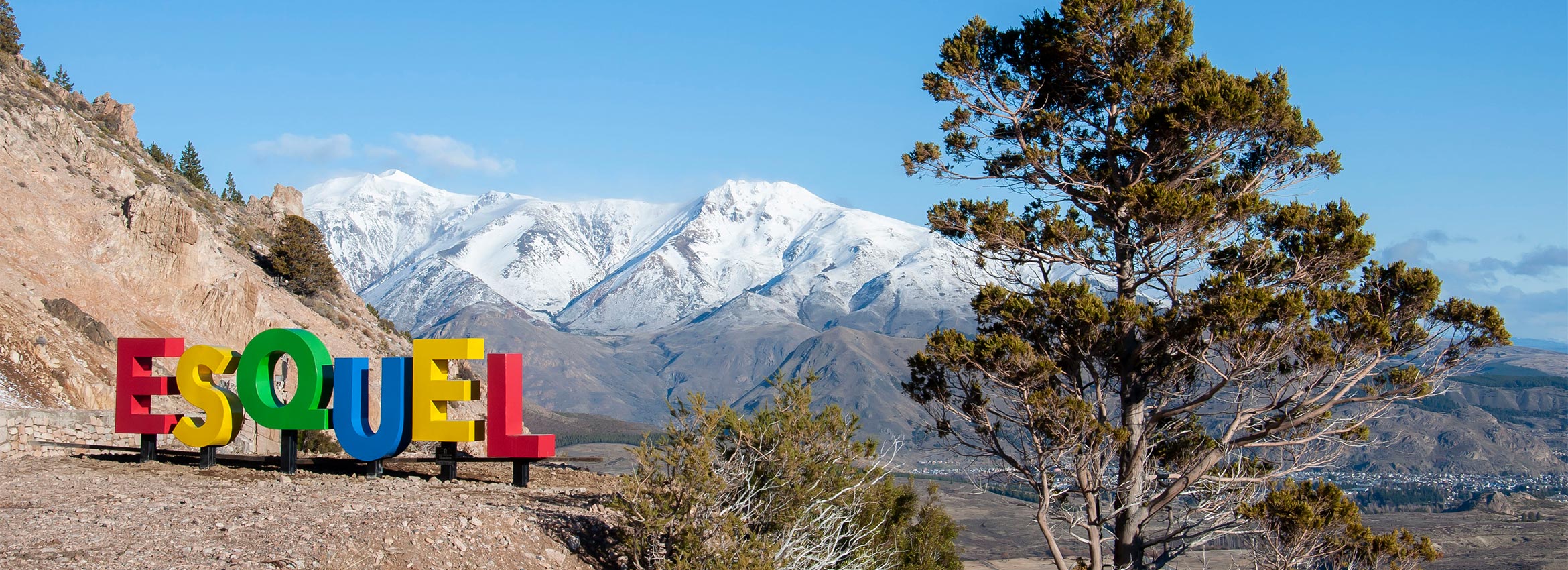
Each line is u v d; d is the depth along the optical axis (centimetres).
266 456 2612
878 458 1875
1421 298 2047
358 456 2198
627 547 1591
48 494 1717
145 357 2420
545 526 1627
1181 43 2356
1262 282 2198
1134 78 2297
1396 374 2072
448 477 2217
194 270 4819
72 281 4206
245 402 2284
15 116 5209
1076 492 2122
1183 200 2091
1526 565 11525
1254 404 2148
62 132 5516
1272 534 1952
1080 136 2489
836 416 1792
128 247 4575
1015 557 8600
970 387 2192
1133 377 2208
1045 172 2420
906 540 2158
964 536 9131
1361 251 2122
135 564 1228
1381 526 13812
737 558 1479
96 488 1831
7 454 2347
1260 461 2270
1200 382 2258
